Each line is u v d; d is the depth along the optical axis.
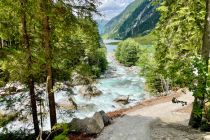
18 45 14.84
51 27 15.56
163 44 21.84
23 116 16.22
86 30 15.38
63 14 14.58
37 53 14.91
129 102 43.03
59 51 15.52
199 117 16.67
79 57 16.28
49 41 15.23
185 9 17.48
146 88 50.84
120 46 108.94
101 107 38.84
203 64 14.34
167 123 19.55
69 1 14.84
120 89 56.25
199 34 18.94
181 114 22.05
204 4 17.14
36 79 16.06
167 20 19.45
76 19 15.10
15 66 13.62
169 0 18.45
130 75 77.38
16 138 16.50
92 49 16.28
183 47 20.58
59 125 5.72
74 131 17.70
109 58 120.31
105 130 18.31
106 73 78.88
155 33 22.38
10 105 15.80
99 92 47.03
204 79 14.34
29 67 14.04
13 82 14.89
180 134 15.76
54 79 16.53
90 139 16.66
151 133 16.89
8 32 13.58
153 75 45.03
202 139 14.08
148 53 46.44
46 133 16.97
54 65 16.22
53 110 16.27
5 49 11.16
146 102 28.77
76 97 41.94
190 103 25.80
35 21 15.15
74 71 16.17
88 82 16.53
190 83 14.72
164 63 21.45
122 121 20.64
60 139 5.43
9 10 13.57
